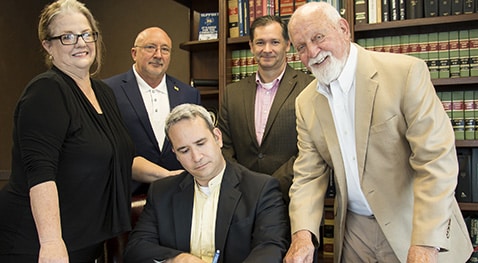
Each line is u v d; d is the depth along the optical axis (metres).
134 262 1.95
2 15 4.31
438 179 1.62
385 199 1.84
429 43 2.89
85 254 1.91
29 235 1.79
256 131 2.71
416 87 1.73
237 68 3.31
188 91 3.02
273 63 2.70
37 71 4.68
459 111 2.85
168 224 2.04
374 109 1.80
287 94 2.63
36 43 4.67
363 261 2.00
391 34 3.05
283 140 2.57
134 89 2.83
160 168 2.52
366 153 1.83
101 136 1.90
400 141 1.80
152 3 4.43
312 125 2.02
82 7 1.93
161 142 2.83
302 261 1.72
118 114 2.14
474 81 2.76
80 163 1.82
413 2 2.86
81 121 1.85
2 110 4.27
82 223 1.83
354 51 1.88
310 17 1.80
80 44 1.88
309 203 1.98
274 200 1.97
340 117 1.91
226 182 2.01
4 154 4.28
